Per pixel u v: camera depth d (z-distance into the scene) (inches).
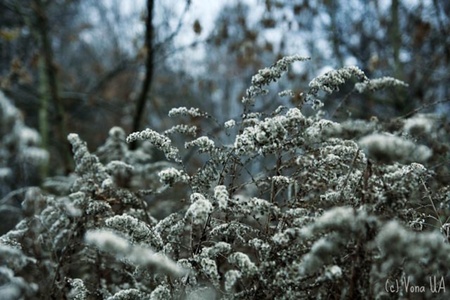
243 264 73.2
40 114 307.7
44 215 119.6
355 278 72.4
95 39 503.8
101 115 413.1
